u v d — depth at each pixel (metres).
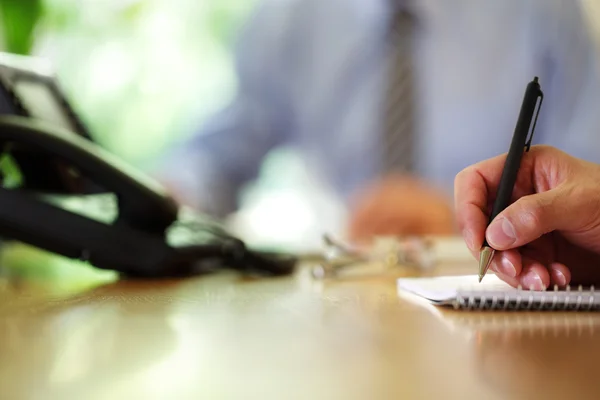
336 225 2.48
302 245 1.38
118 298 0.66
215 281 0.89
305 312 0.56
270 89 2.94
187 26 2.95
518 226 0.59
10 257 1.08
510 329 0.48
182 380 0.32
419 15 2.78
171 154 2.86
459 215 0.66
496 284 0.65
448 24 2.79
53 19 2.15
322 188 2.79
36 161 0.89
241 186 2.78
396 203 1.91
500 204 0.63
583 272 0.69
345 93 2.87
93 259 0.86
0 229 0.82
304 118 2.92
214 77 2.96
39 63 1.12
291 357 0.37
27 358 0.37
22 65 1.04
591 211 0.61
